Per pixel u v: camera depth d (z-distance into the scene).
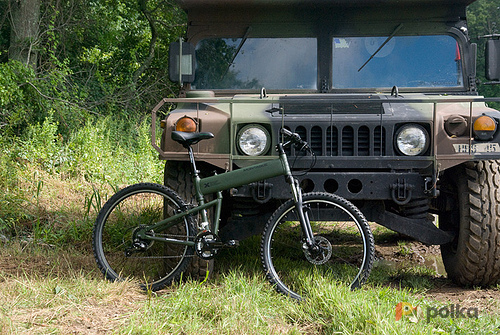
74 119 12.43
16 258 4.77
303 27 5.23
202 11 5.30
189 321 3.30
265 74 5.23
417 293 4.19
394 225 4.25
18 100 11.50
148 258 4.18
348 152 4.18
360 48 5.20
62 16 15.17
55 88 12.48
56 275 4.25
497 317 3.49
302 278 4.00
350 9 5.20
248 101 4.12
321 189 4.08
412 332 3.06
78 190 8.23
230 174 4.00
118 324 3.26
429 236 4.28
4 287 3.79
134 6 18.25
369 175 4.06
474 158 4.04
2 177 7.59
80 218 6.32
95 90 15.47
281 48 5.24
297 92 5.19
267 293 3.79
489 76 5.04
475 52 5.14
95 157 9.62
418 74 5.13
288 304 3.61
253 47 5.27
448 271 4.66
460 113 4.18
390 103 4.37
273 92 5.20
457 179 4.34
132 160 10.52
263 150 4.16
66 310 3.46
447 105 4.34
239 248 5.45
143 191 4.18
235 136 4.18
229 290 3.76
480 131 4.03
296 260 5.09
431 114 4.15
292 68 5.22
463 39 5.13
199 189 4.05
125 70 17.59
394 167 4.08
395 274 4.91
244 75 5.25
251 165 4.11
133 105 16.34
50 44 15.12
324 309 3.44
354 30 5.20
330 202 3.87
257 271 4.45
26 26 12.87
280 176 4.10
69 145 9.78
